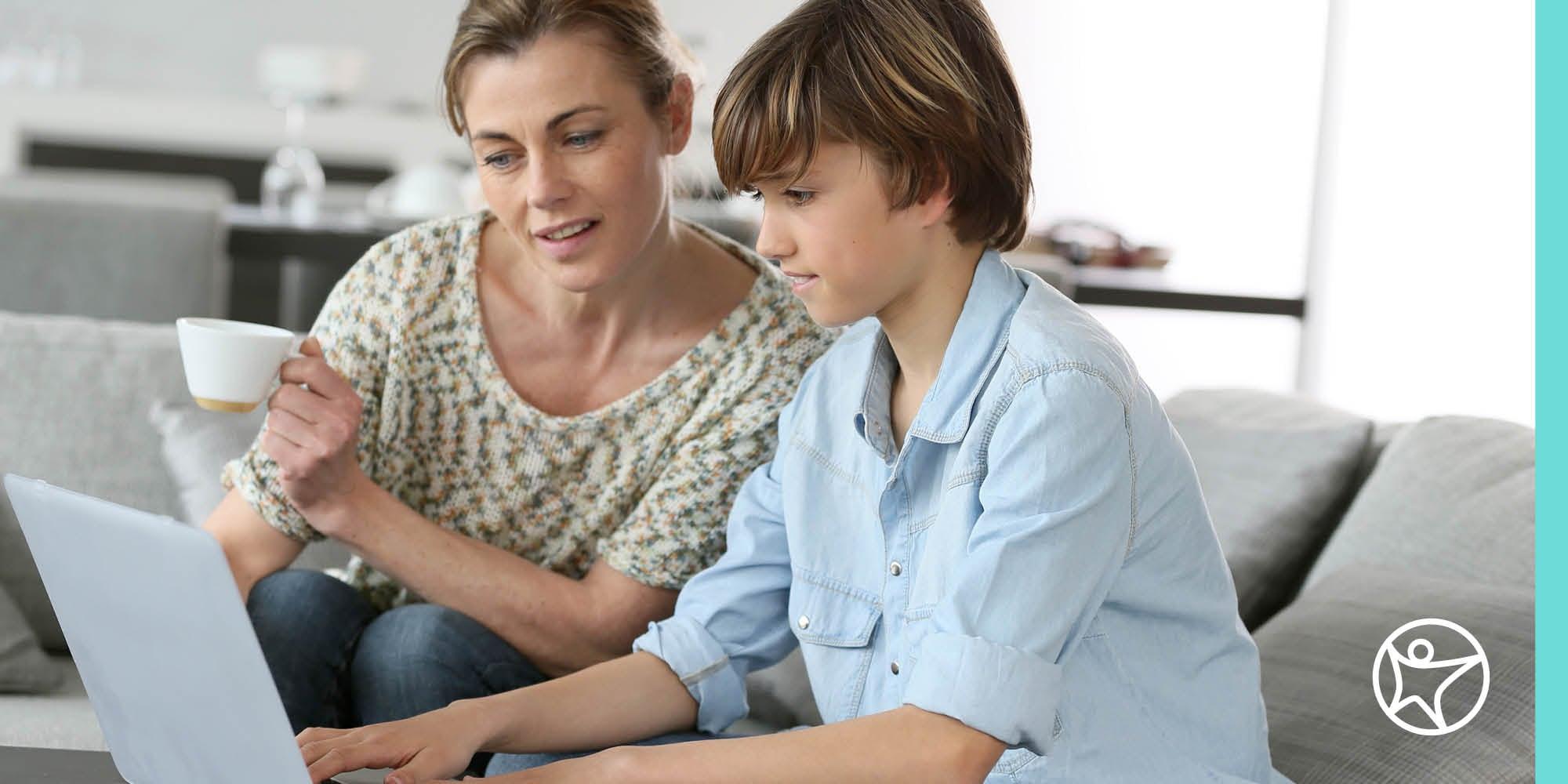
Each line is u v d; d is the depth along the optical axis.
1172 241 5.66
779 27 1.33
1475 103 3.44
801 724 2.05
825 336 1.80
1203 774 1.34
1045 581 1.24
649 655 1.52
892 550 1.43
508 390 1.79
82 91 7.43
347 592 1.75
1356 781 1.58
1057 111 5.93
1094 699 1.32
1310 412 2.21
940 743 1.21
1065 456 1.25
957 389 1.36
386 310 1.78
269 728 1.09
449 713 1.37
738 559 1.56
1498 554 1.82
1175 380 5.07
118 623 1.17
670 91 1.67
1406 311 3.60
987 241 1.39
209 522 1.78
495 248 1.83
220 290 3.63
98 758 1.35
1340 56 3.98
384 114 7.63
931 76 1.29
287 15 7.66
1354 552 1.95
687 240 1.81
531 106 1.57
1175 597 1.36
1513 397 3.20
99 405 2.28
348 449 1.63
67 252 3.39
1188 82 5.68
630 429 1.79
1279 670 1.75
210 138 7.57
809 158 1.29
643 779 1.24
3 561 2.22
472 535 1.82
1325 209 3.99
